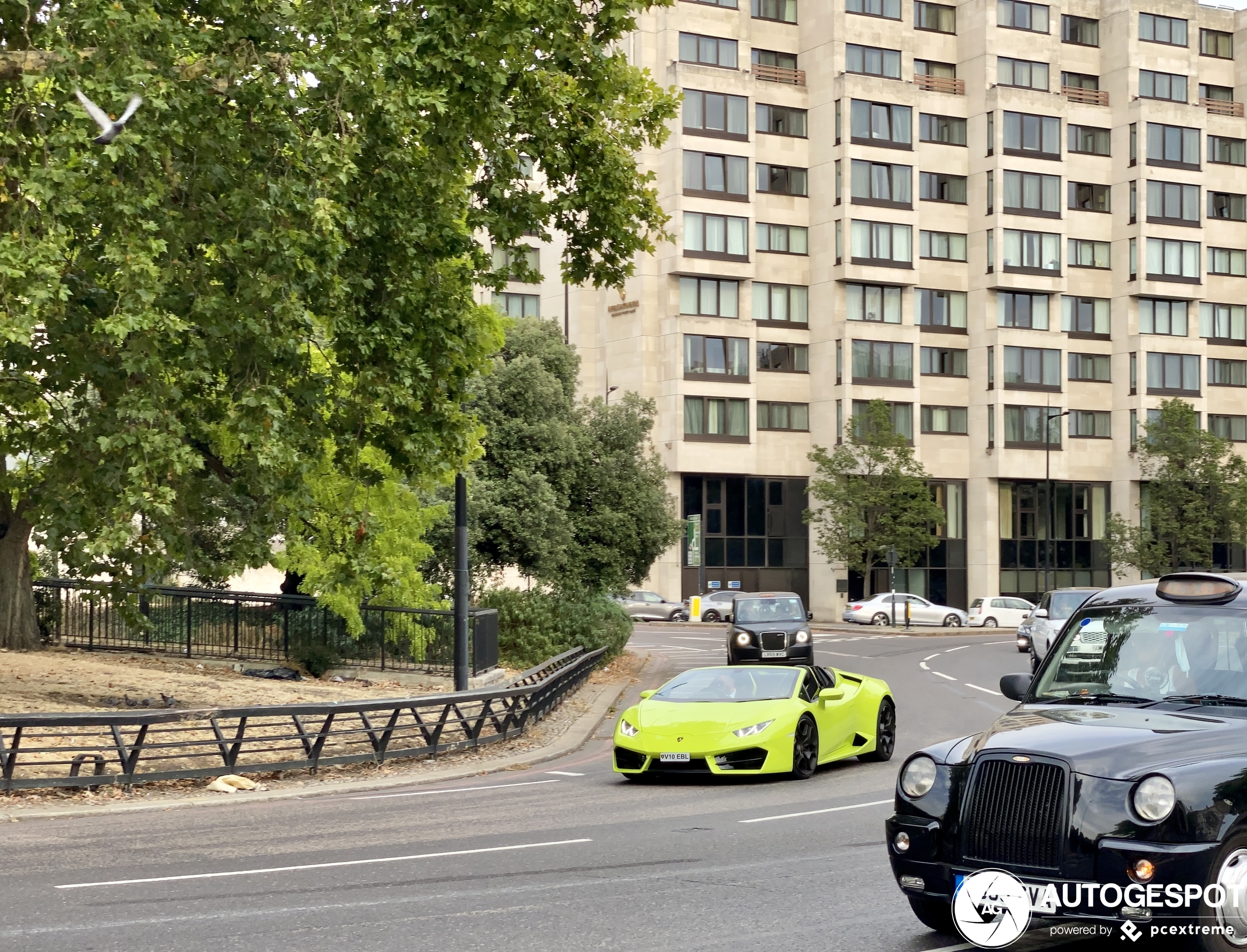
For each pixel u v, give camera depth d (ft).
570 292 247.09
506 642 108.68
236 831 38.55
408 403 61.46
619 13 67.77
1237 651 24.02
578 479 123.34
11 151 54.08
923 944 23.44
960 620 210.79
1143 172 252.42
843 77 234.58
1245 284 265.75
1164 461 239.91
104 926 25.26
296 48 57.16
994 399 243.60
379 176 60.59
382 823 40.27
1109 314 256.93
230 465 71.26
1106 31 261.44
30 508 87.15
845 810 41.83
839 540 217.77
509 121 63.77
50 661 82.23
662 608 211.61
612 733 73.10
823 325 238.48
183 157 58.13
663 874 30.68
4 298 49.65
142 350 53.62
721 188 230.89
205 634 97.55
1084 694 24.80
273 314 56.13
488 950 23.21
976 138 248.32
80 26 51.67
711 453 228.43
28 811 42.45
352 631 87.51
